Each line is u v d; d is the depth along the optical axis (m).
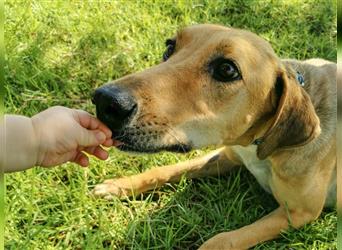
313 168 0.66
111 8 1.03
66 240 0.65
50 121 0.49
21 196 0.68
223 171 0.78
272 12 1.07
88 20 0.99
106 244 0.67
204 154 0.80
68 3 1.02
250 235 0.66
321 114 0.67
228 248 0.64
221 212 0.72
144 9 1.03
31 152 0.49
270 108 0.61
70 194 0.71
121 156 0.78
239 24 1.04
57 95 0.85
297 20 1.06
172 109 0.55
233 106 0.58
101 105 0.51
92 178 0.75
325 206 0.74
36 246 0.64
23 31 0.94
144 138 0.53
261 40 0.61
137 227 0.68
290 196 0.67
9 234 0.65
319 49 1.00
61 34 0.96
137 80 0.53
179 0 1.05
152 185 0.74
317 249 0.68
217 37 0.58
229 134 0.60
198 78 0.56
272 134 0.61
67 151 0.51
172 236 0.67
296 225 0.68
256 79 0.58
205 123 0.57
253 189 0.76
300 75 0.67
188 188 0.75
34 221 0.67
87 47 0.94
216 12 1.06
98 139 0.51
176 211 0.72
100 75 0.90
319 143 0.66
